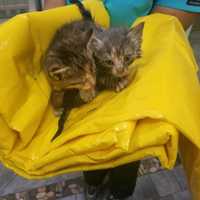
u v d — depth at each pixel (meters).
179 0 0.34
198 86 0.26
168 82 0.23
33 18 0.26
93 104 0.26
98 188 0.43
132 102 0.22
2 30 0.24
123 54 0.26
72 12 0.30
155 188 0.45
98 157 0.22
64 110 0.27
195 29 0.80
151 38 0.30
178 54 0.26
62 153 0.23
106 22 0.33
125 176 0.38
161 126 0.20
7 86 0.23
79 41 0.26
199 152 0.23
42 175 0.25
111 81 0.26
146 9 0.35
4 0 0.67
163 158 0.21
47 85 0.27
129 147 0.20
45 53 0.28
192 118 0.22
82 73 0.26
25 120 0.24
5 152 0.25
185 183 0.46
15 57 0.24
